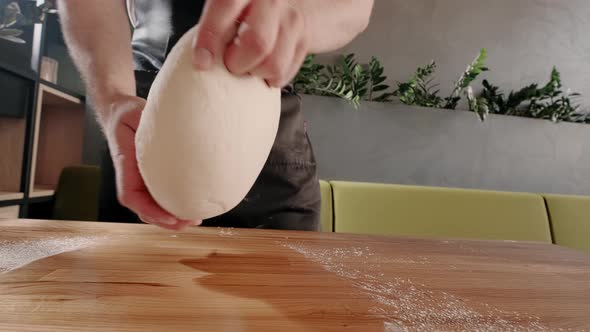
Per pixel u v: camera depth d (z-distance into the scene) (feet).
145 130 1.59
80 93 6.93
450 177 7.36
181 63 1.53
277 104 1.73
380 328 1.61
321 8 1.88
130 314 1.54
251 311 1.65
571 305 2.00
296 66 1.41
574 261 2.91
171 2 3.55
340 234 3.32
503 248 3.26
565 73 9.00
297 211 3.81
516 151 7.65
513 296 2.08
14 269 1.91
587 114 8.86
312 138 6.73
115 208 3.75
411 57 8.32
